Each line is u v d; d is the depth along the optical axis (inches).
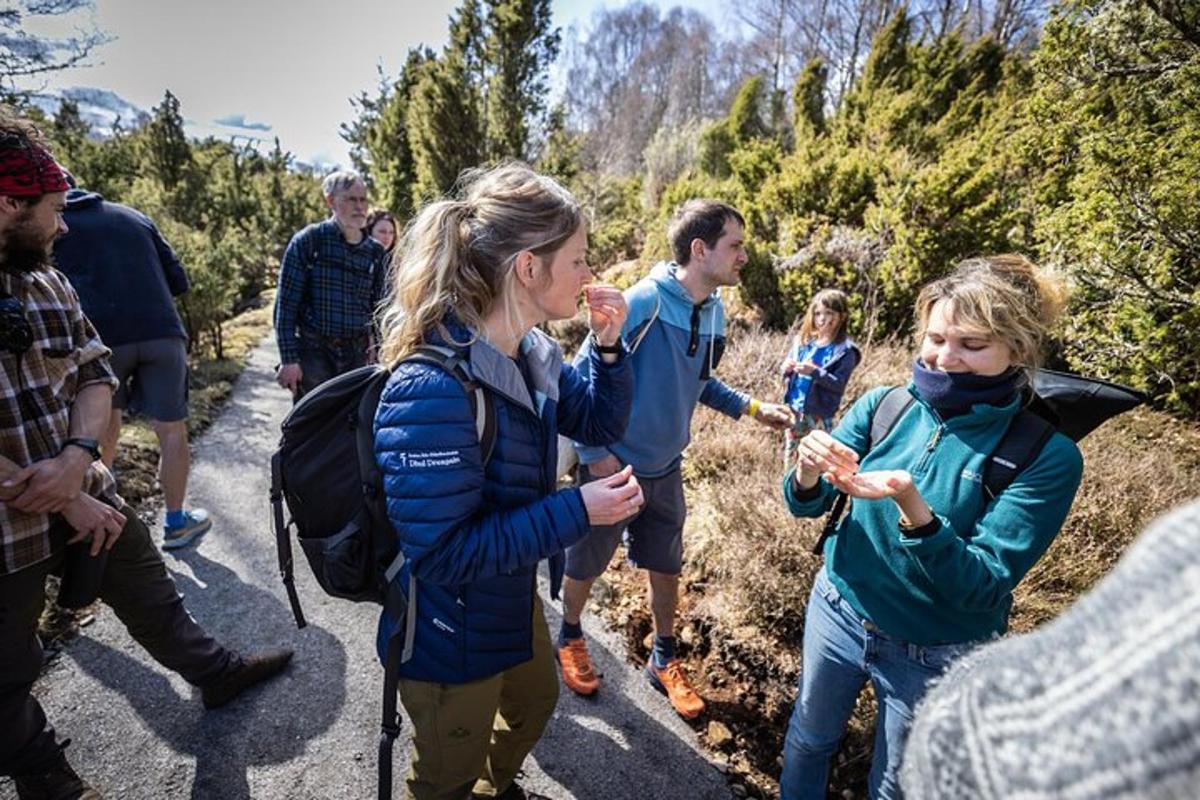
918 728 22.4
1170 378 160.1
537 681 61.8
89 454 61.4
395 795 72.3
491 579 48.7
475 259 44.7
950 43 531.2
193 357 270.5
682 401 81.2
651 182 595.2
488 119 367.6
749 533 109.1
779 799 75.4
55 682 84.5
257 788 72.2
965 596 46.3
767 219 292.2
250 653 93.0
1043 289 49.9
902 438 56.5
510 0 350.3
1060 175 198.2
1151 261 154.0
